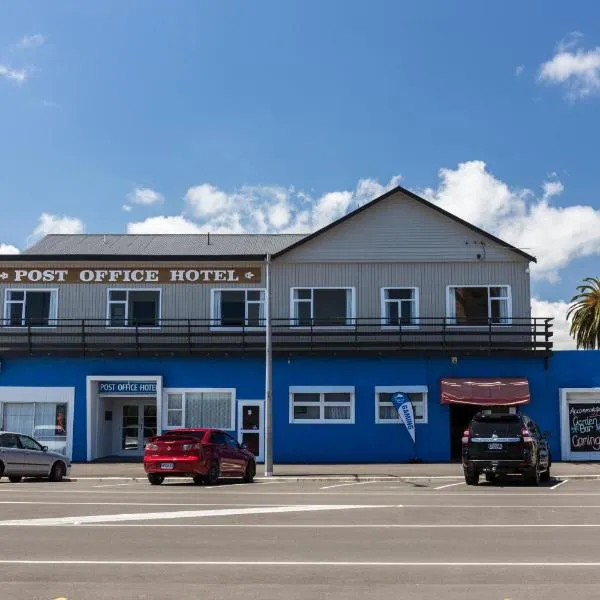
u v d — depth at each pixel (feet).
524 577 30.40
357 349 103.60
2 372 105.81
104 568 32.14
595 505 56.13
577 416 103.30
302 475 85.15
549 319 104.99
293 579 30.04
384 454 102.83
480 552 35.99
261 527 44.09
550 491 68.03
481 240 109.70
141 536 40.68
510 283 108.88
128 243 123.65
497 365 103.91
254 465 82.84
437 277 109.09
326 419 103.71
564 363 103.91
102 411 108.37
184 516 48.93
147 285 110.42
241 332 108.58
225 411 104.78
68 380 105.70
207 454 74.69
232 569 31.96
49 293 110.93
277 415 103.91
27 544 38.11
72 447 104.32
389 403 103.86
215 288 109.91
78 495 63.52
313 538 40.14
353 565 32.83
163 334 107.24
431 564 33.04
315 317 108.88
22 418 105.40
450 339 107.55
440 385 103.09
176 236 128.16
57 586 28.76
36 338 109.60
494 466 72.69
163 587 28.60
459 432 106.73
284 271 110.01
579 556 34.96
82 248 120.06
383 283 109.19
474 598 26.84
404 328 107.96
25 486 74.18
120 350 105.19
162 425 104.53
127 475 85.66
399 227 110.11
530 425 76.48
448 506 55.26
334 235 110.32
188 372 105.50
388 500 59.67
